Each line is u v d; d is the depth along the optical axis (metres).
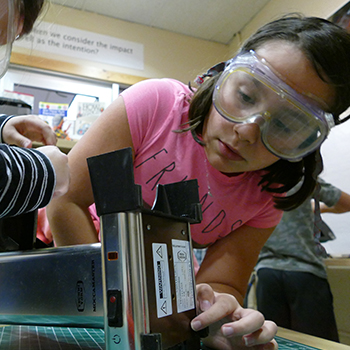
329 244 1.84
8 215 0.43
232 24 2.60
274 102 0.62
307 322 1.49
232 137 0.67
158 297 0.40
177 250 0.46
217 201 0.85
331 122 0.67
